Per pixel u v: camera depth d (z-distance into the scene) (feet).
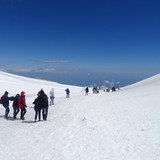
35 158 34.01
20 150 37.65
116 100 100.07
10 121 63.93
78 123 53.31
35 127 53.72
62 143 40.32
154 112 61.77
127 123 51.42
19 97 67.21
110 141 39.86
